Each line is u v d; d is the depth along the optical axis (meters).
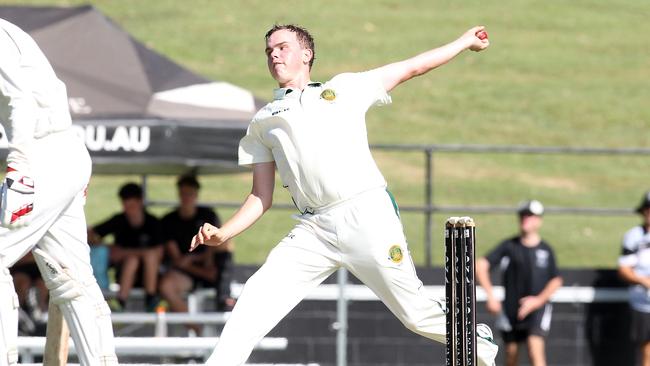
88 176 22.14
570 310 45.84
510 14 117.81
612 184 83.12
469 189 80.75
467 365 20.39
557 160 87.94
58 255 22.12
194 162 36.16
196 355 38.69
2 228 21.11
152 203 47.25
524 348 45.97
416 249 69.31
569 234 74.81
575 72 103.69
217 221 41.59
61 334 23.11
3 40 21.12
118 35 37.88
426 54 21.98
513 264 43.56
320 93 21.31
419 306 21.50
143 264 40.31
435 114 93.75
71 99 35.88
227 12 114.69
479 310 45.38
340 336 41.94
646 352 44.97
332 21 112.50
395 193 78.88
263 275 21.38
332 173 21.00
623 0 122.50
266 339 30.28
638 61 106.38
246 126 36.78
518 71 104.06
